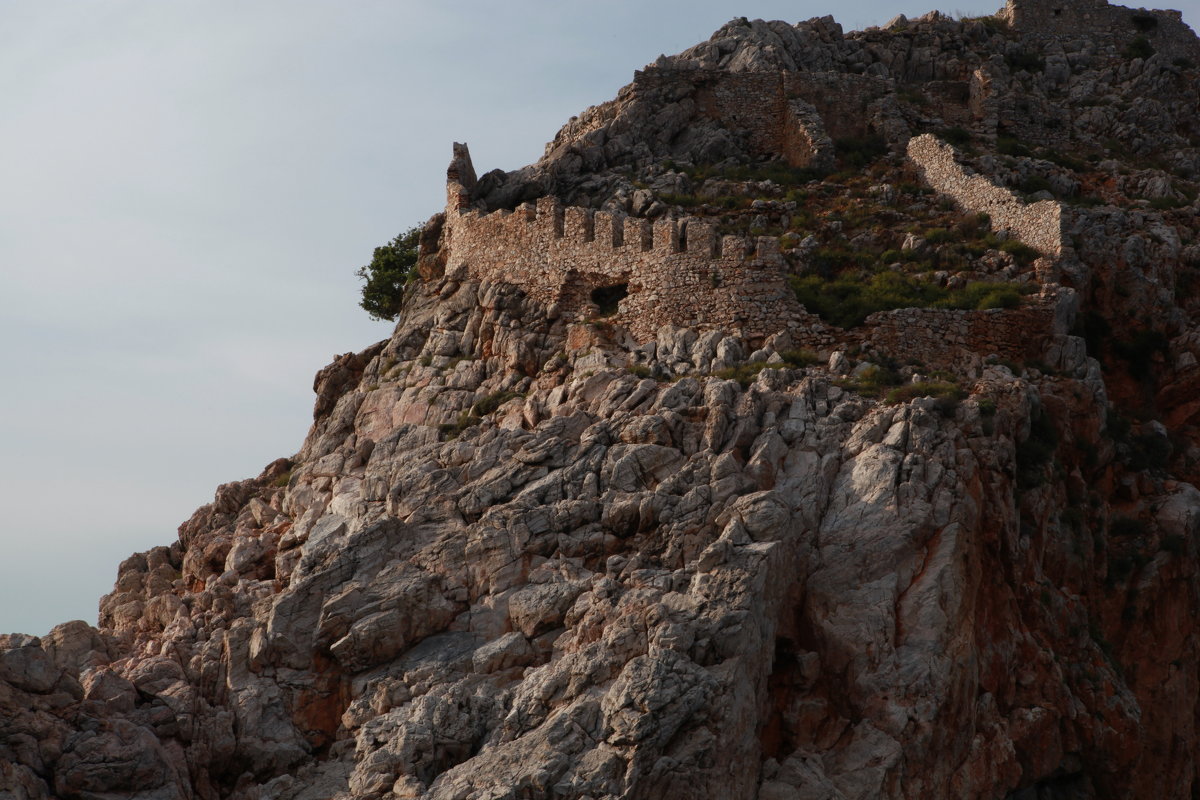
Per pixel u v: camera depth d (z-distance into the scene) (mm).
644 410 59188
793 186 76500
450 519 57156
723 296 64500
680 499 54812
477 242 71188
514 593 54406
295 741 53000
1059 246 68562
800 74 82438
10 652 51031
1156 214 75000
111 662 56156
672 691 47906
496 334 67375
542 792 47031
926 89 86688
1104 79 90000
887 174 78188
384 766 49156
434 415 64938
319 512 61656
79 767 49406
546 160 79188
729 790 48406
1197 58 92875
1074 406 63125
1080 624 58812
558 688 50000
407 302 73125
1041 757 55812
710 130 81250
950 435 57062
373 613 54250
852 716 52125
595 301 67562
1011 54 91000
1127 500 63906
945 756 52312
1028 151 83000
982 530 56312
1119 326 69625
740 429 56969
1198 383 68312
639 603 51531
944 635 52625
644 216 72500
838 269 69625
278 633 54844
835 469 56156
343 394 71625
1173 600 62000
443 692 51438
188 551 65062
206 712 53094
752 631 50281
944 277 67875
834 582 53625
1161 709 60750
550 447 58156
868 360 62531
